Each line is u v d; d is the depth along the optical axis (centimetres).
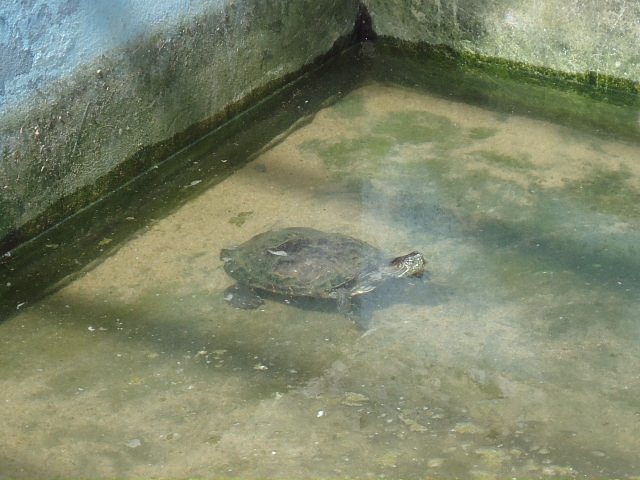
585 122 479
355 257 338
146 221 398
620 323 321
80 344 320
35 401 293
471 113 495
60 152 386
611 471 255
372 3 574
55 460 267
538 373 300
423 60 570
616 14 487
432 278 351
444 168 434
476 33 544
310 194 415
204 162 449
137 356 313
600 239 371
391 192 414
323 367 307
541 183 417
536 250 366
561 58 521
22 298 347
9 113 355
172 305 339
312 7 523
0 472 262
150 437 276
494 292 341
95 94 393
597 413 280
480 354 310
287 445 271
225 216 398
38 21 354
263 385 298
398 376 301
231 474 259
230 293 342
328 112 499
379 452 267
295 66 530
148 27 410
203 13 440
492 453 264
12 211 371
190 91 451
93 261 369
